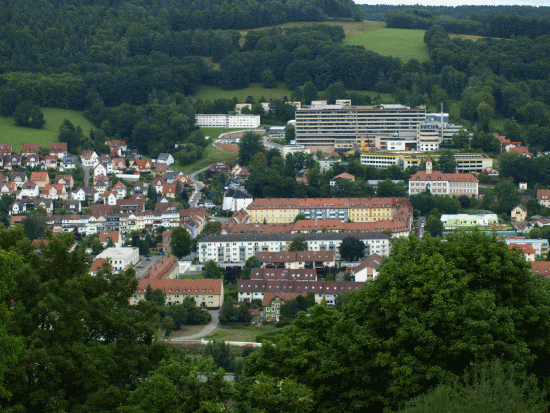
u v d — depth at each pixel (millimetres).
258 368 124312
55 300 121250
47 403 113375
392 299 120875
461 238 135500
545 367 121500
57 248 133875
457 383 105125
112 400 116875
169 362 122375
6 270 104125
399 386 112125
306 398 109188
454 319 115375
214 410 106250
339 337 123625
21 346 105938
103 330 132875
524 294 126500
